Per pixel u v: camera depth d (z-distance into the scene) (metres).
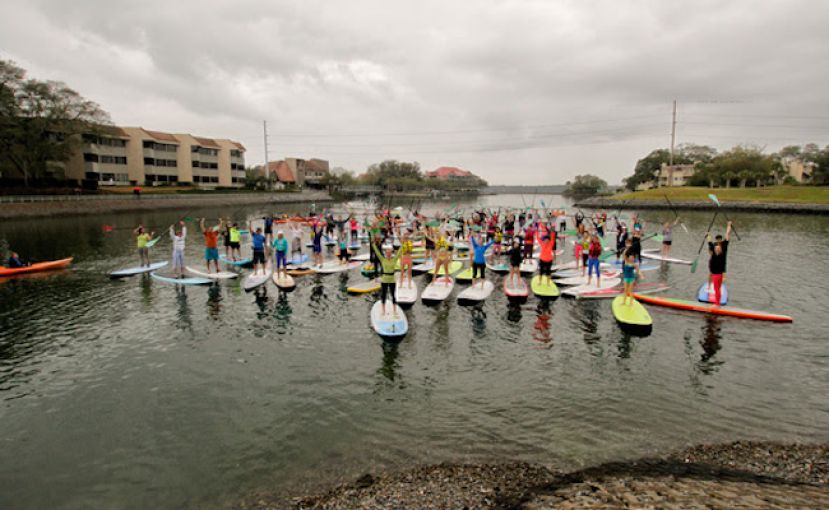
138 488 6.93
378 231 20.73
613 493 6.30
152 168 86.12
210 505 6.54
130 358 11.61
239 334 13.16
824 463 7.16
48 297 17.12
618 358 11.23
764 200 63.72
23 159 59.12
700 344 12.02
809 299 16.27
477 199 145.00
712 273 14.55
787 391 9.52
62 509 6.54
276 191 106.50
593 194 141.62
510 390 9.69
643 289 17.42
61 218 52.78
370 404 9.20
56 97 58.00
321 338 12.77
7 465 7.51
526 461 7.32
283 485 6.91
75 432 8.42
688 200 71.56
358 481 6.95
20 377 10.60
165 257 26.03
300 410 9.04
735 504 5.88
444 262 17.36
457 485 6.75
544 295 16.39
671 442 7.79
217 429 8.45
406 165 165.38
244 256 25.59
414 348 11.99
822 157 95.12
